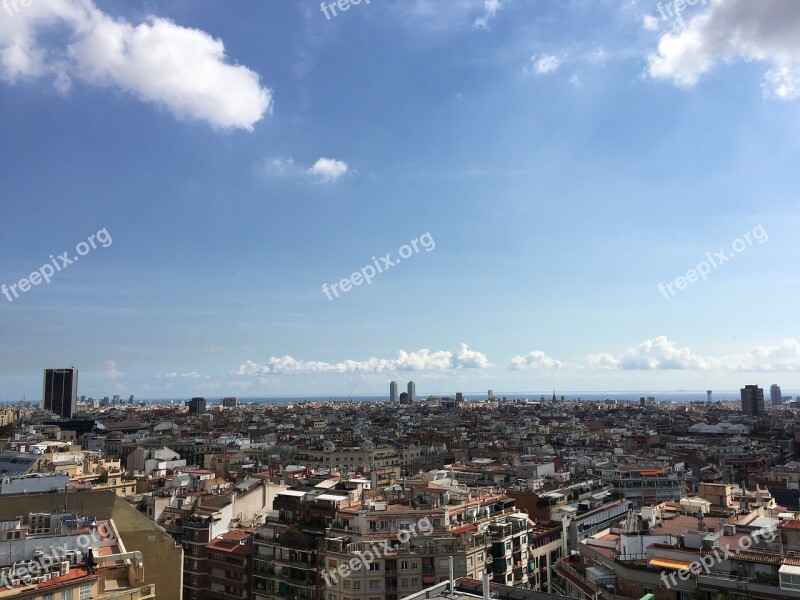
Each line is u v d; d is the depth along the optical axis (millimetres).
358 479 196625
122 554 103812
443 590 88375
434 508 151125
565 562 140625
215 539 166125
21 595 86938
